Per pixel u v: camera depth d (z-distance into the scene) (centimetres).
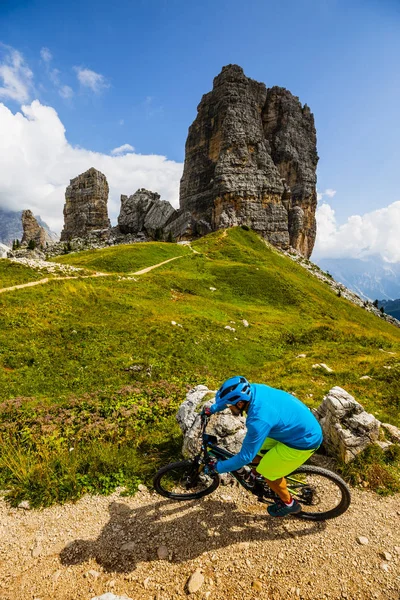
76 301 3009
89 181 19288
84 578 488
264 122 16338
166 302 3847
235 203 13425
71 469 710
